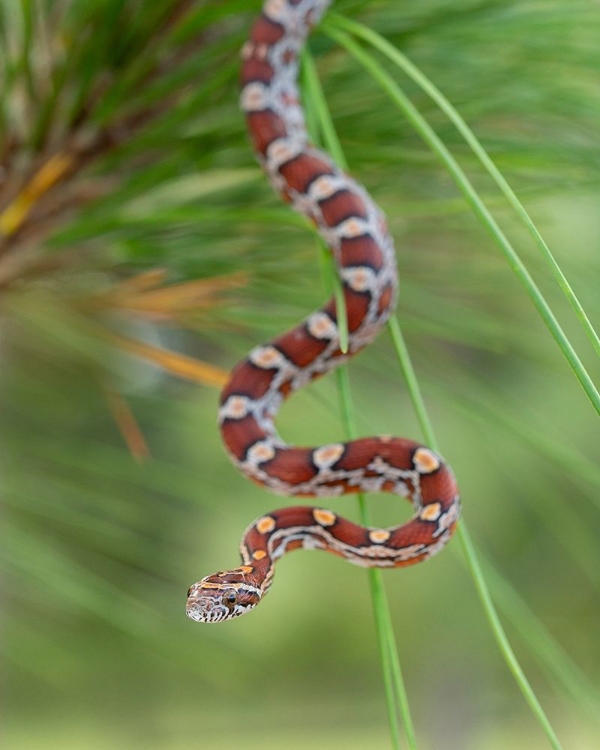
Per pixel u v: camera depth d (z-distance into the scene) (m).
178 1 0.56
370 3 0.56
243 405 0.59
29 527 0.62
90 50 0.56
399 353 0.53
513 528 0.89
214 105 0.58
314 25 0.55
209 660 0.65
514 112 0.57
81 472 0.64
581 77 0.56
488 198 0.56
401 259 0.59
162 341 0.65
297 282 0.58
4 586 0.64
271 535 0.58
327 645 1.22
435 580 1.06
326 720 1.22
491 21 0.56
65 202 0.58
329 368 0.59
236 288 0.58
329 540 0.58
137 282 0.59
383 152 0.57
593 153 0.56
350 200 0.58
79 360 0.62
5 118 0.57
